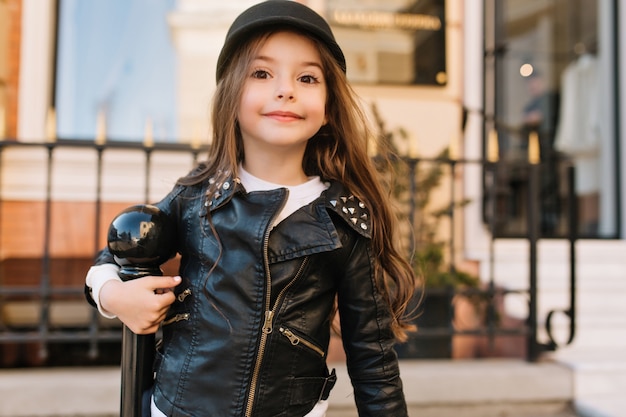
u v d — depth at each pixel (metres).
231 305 1.04
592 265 3.78
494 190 2.88
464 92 3.93
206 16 3.77
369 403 1.17
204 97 3.74
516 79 4.64
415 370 2.59
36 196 3.17
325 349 1.14
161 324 1.18
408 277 1.33
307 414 1.10
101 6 3.71
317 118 1.12
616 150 4.38
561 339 3.18
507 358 3.09
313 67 1.12
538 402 2.59
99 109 3.64
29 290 2.45
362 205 1.22
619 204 4.33
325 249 1.08
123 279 1.08
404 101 3.87
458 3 3.95
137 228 1.06
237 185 1.10
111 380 2.39
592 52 4.62
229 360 1.03
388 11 3.88
